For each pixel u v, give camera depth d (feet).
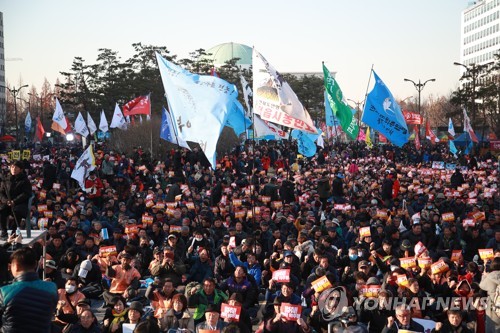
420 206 89.45
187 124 57.31
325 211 87.35
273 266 52.75
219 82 58.03
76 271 54.03
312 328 40.91
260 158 176.65
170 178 119.96
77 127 176.55
